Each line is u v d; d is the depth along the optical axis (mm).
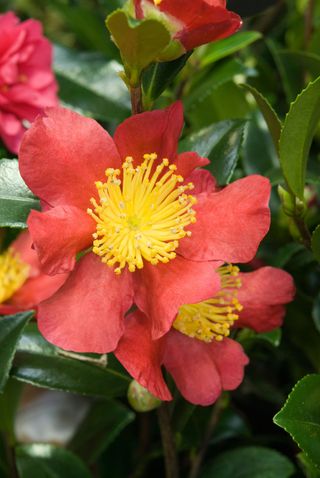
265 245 456
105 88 509
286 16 547
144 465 455
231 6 393
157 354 321
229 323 341
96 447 437
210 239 320
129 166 319
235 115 493
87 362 369
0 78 457
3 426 415
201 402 336
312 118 332
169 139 324
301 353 452
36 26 471
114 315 314
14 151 458
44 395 536
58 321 310
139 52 312
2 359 344
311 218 449
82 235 313
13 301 424
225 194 321
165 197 331
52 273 306
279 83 524
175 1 304
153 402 341
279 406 476
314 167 462
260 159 481
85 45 564
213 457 450
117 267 321
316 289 478
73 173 314
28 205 331
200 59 468
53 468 428
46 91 476
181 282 316
